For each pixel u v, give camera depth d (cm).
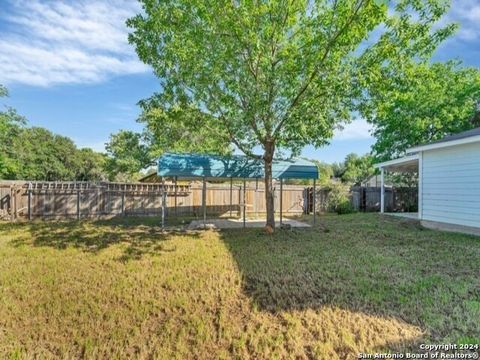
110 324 340
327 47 620
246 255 593
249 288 423
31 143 3034
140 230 903
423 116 1590
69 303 384
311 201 1559
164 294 407
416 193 1742
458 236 788
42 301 390
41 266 522
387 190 1692
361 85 623
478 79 1519
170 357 287
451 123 1573
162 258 570
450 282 434
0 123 1558
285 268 506
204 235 819
